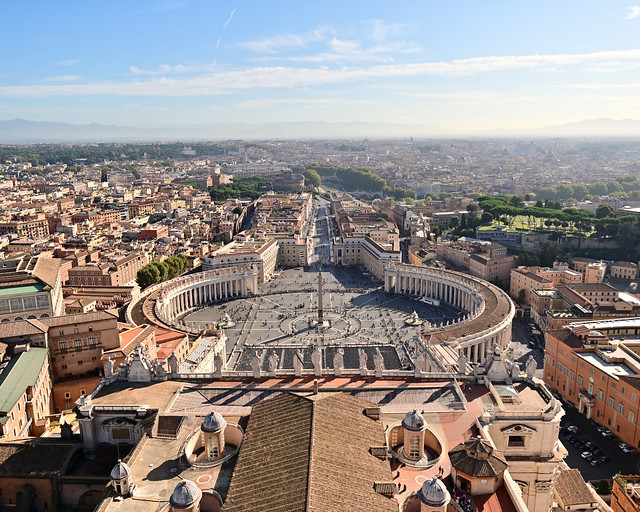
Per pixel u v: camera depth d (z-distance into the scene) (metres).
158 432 96.19
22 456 98.75
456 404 103.62
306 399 92.12
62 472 96.00
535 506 98.38
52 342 149.50
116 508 76.50
